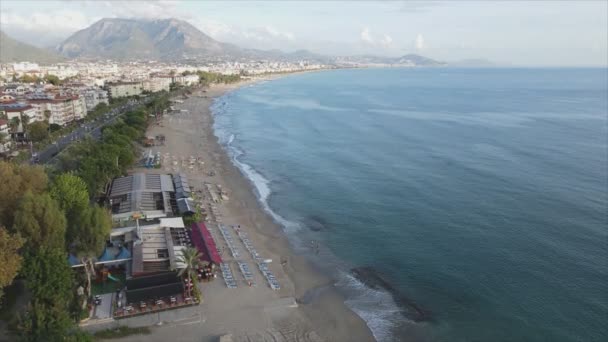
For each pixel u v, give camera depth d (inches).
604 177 5447.8
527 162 6161.4
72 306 2411.4
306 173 5728.3
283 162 6274.6
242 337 2450.8
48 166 4581.7
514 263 3356.3
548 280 3122.5
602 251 3521.2
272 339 2461.9
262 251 3531.0
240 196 4813.0
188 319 2559.1
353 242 3757.4
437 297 2960.1
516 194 4817.9
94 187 4141.2
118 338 2364.7
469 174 5575.8
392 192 4945.9
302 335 2524.6
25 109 7017.7
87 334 2135.8
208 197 4665.4
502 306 2851.9
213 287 2920.8
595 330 2613.2
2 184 3110.2
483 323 2696.9
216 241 3599.9
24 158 5418.3
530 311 2795.3
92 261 2886.3
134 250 3112.7
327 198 4793.3
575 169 5797.2
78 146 5201.8
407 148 7076.8
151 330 2449.6
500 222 4089.6
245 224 4060.0
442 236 3833.7
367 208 4483.3
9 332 2282.2
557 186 5083.7
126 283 2785.4
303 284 3090.6
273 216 4303.6
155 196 4347.9
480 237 3791.8
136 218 3540.8
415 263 3393.2
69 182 3489.2
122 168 5152.6
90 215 2768.2
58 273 2290.8
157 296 2677.2
